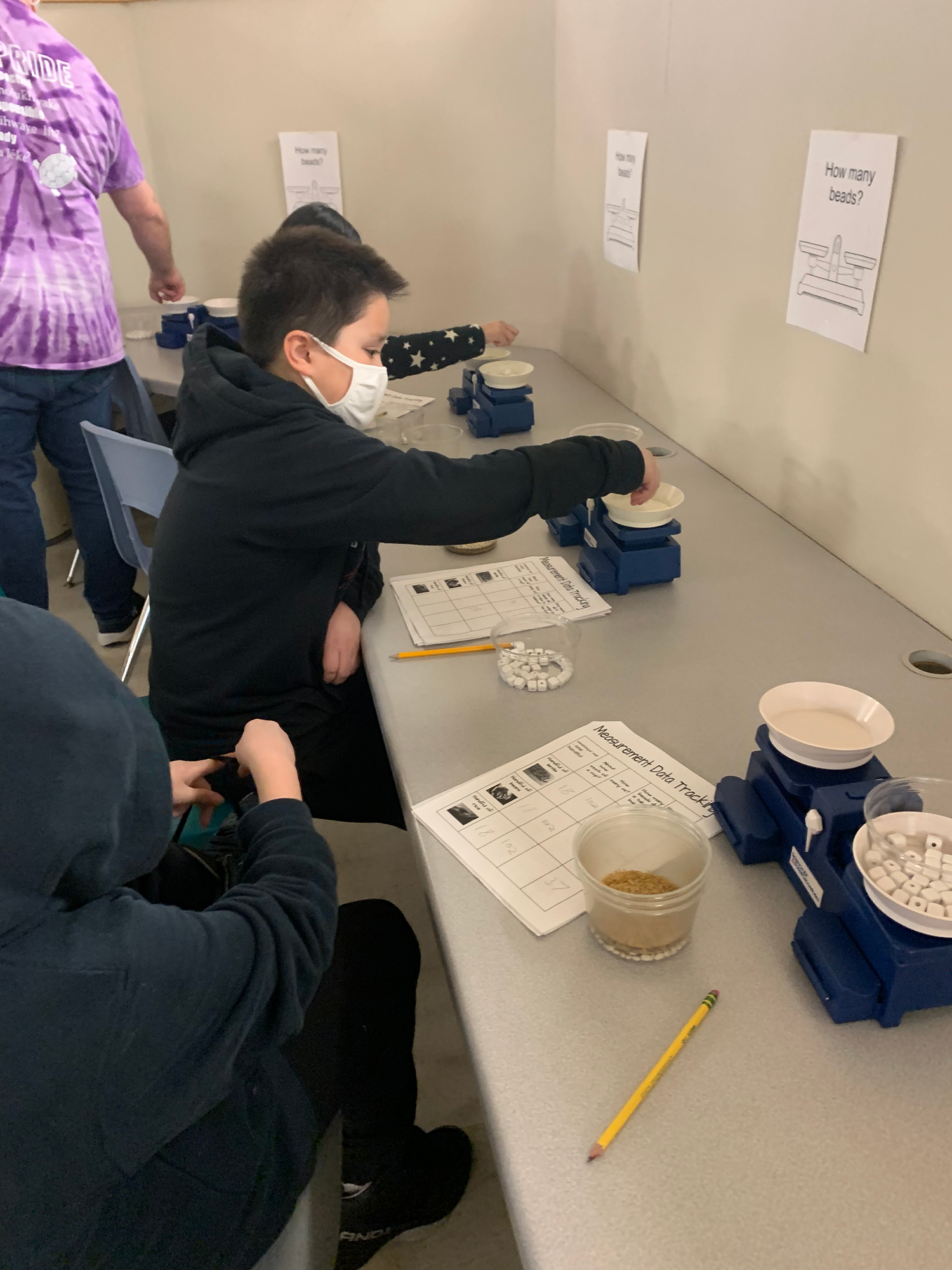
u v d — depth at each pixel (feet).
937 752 3.17
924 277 3.79
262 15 8.59
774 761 2.77
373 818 5.07
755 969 2.42
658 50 5.90
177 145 9.48
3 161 6.75
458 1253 4.17
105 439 6.12
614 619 4.14
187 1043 1.98
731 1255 1.78
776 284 4.91
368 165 8.91
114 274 10.23
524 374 6.45
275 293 4.04
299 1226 2.64
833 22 4.13
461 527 3.83
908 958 2.15
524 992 2.36
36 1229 1.92
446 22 8.05
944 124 3.55
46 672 1.75
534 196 8.39
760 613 4.17
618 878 2.61
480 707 3.52
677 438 6.40
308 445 3.76
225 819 4.41
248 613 4.13
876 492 4.31
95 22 8.98
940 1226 1.82
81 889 1.88
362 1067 3.57
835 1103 2.07
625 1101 2.09
